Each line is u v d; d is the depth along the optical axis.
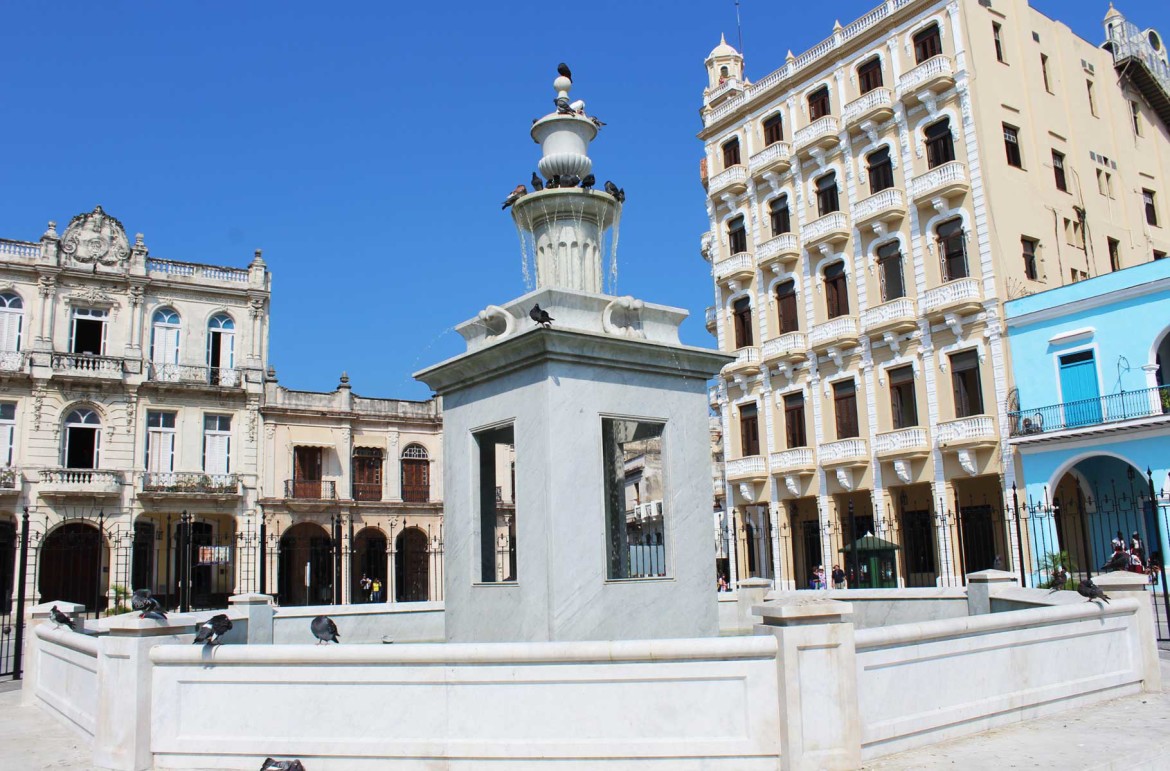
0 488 37.50
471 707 6.65
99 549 23.39
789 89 36.41
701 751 6.38
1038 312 28.59
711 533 9.27
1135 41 38.09
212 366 43.69
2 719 10.26
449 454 9.66
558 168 9.95
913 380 31.78
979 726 7.84
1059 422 27.89
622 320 9.16
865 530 33.66
